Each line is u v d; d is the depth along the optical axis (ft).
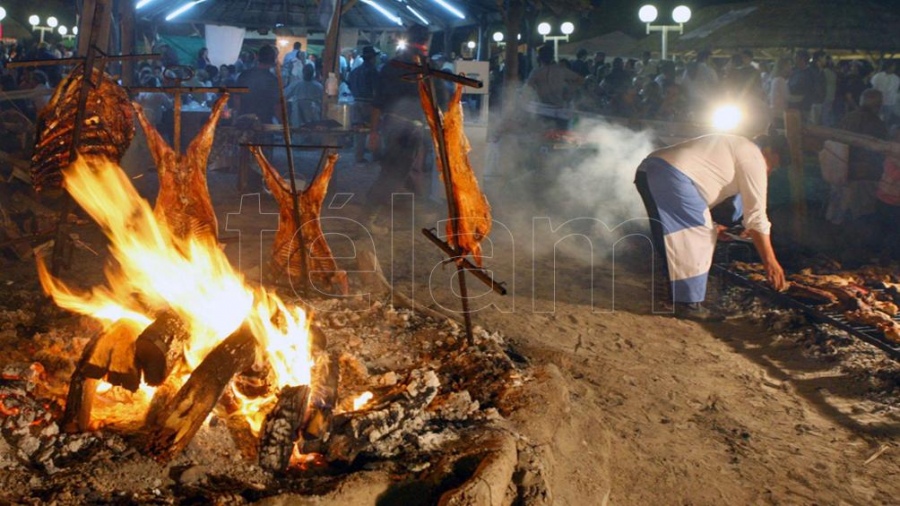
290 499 10.90
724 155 23.16
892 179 31.71
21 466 11.55
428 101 16.85
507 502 12.05
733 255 29.68
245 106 41.70
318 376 13.56
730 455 15.96
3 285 21.84
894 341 21.06
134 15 46.75
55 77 55.72
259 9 72.13
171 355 12.87
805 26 74.64
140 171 40.14
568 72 50.03
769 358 21.18
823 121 55.16
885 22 73.72
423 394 13.82
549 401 15.47
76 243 22.26
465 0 52.37
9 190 27.61
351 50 76.07
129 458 11.74
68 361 14.87
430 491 11.84
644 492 14.47
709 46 78.28
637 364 20.13
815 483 15.08
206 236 18.86
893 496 14.76
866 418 17.79
